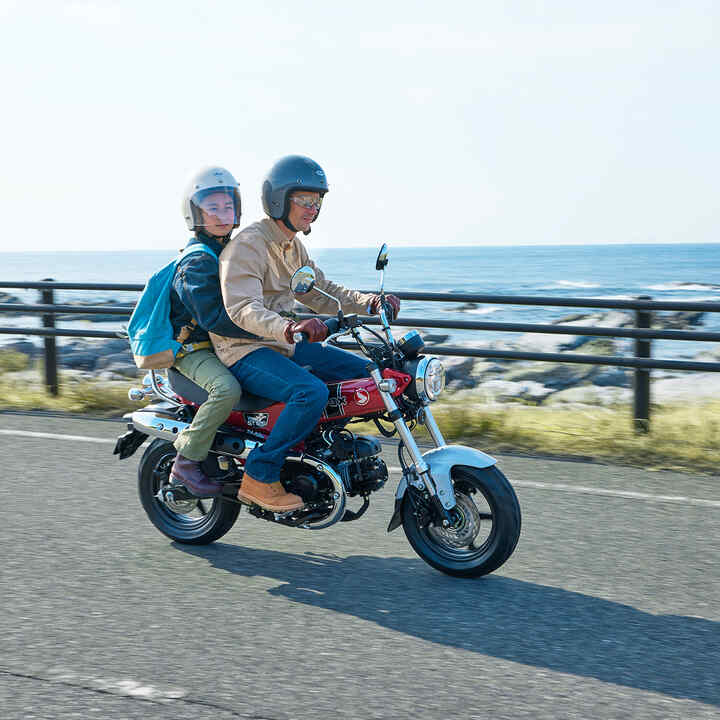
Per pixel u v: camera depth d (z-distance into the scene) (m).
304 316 9.41
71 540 5.50
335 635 4.18
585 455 7.68
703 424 8.38
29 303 10.36
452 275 124.69
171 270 5.14
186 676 3.74
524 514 6.09
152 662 3.86
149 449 5.59
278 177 4.99
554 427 8.54
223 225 5.09
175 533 5.52
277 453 4.93
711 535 5.68
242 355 5.03
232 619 4.35
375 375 4.85
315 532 5.72
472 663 3.90
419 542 5.07
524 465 7.41
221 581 4.86
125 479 6.86
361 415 4.98
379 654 3.98
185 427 5.29
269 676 3.75
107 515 6.00
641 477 7.04
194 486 5.24
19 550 5.30
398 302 5.36
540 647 4.07
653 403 9.48
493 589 4.78
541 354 8.64
